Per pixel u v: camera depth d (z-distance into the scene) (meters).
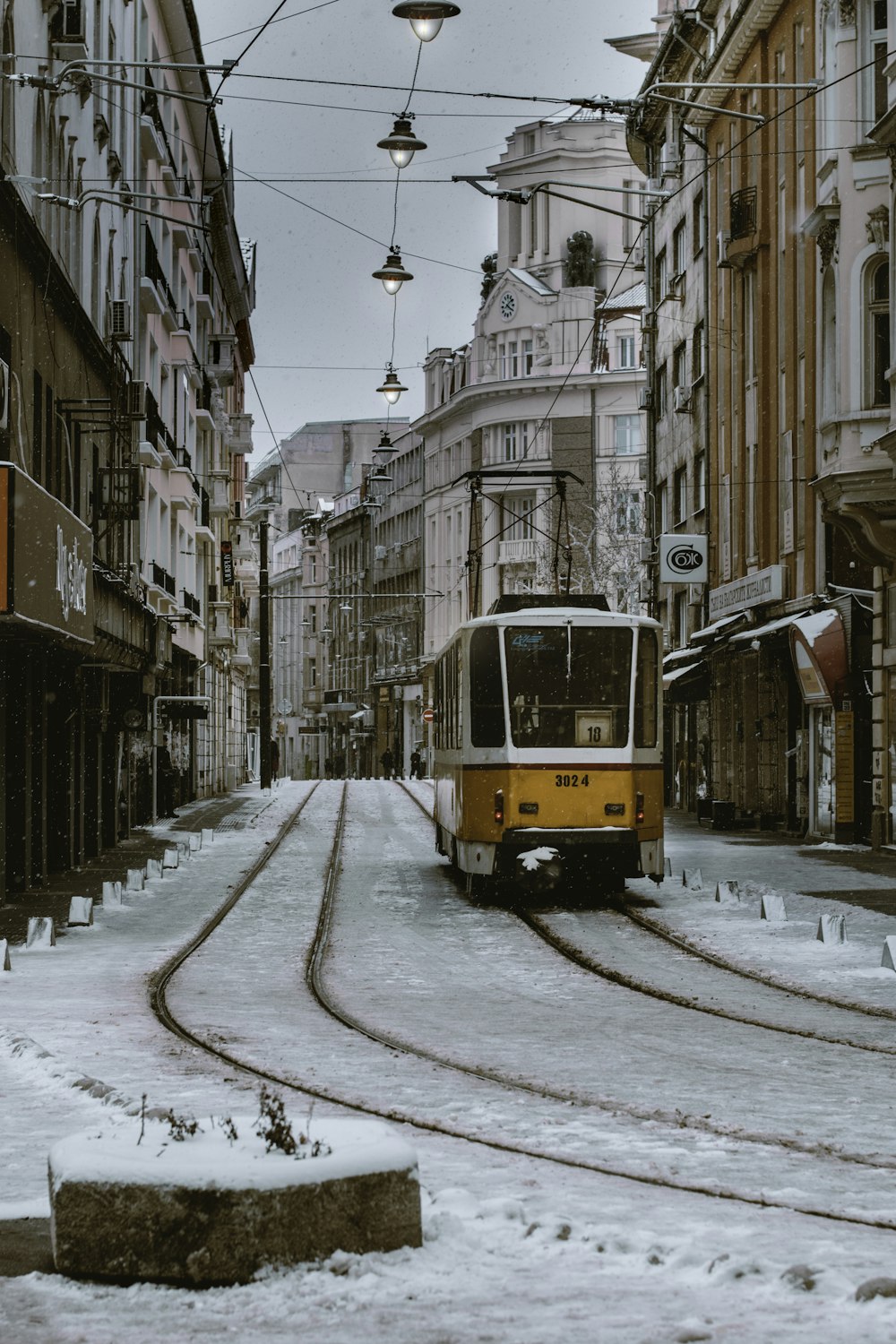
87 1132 5.89
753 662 39.38
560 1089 9.59
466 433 87.19
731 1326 4.80
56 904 22.27
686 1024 12.41
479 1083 9.74
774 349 37.44
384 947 17.98
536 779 22.28
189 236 51.31
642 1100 9.23
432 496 94.75
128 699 34.31
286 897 23.78
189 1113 8.30
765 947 17.23
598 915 21.16
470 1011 13.20
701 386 46.12
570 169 84.06
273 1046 11.19
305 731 129.00
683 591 50.84
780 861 28.19
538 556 70.06
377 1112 8.74
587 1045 11.38
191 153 55.44
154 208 43.12
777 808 37.41
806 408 34.03
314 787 67.81
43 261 23.23
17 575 17.78
